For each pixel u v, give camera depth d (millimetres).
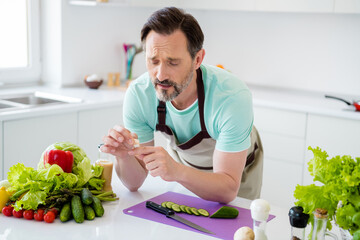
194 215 1576
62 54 3510
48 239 1359
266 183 3451
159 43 1523
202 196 1689
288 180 3348
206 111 1749
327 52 3691
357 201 1209
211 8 3746
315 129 3189
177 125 1847
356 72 3590
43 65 3631
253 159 2283
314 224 1226
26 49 3566
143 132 1912
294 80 3869
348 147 3084
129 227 1463
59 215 1516
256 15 3969
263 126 3412
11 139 2688
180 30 1529
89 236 1390
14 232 1398
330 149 3152
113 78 3916
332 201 1250
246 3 3570
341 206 1244
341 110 3088
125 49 3859
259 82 4039
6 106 3059
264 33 3955
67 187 1570
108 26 3801
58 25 3477
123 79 4031
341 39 3619
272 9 3473
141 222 1504
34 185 1503
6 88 3438
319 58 3734
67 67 3566
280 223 1538
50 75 3613
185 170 1656
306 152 3246
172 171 1633
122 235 1405
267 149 3418
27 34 3545
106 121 3213
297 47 3818
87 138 3109
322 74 3736
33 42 3547
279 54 3908
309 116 3205
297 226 1222
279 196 3406
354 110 3100
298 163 3291
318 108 3141
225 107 1705
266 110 3385
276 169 3395
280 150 3357
